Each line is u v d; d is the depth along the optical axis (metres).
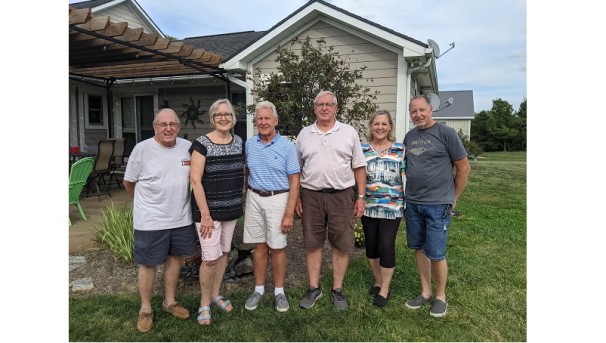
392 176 3.09
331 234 3.12
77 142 9.12
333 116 3.05
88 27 4.76
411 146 3.03
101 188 8.09
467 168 2.90
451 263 4.12
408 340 2.69
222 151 2.77
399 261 4.18
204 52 6.59
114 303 3.11
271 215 2.95
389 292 3.37
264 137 2.95
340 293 3.20
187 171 2.79
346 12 6.57
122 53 6.26
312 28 7.15
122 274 3.63
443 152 2.89
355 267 3.99
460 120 31.06
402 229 5.46
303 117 5.39
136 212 2.71
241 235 3.90
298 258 4.16
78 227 4.97
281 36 7.20
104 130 9.84
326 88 5.29
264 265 3.13
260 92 5.57
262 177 2.93
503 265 4.07
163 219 2.70
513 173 13.52
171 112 2.69
